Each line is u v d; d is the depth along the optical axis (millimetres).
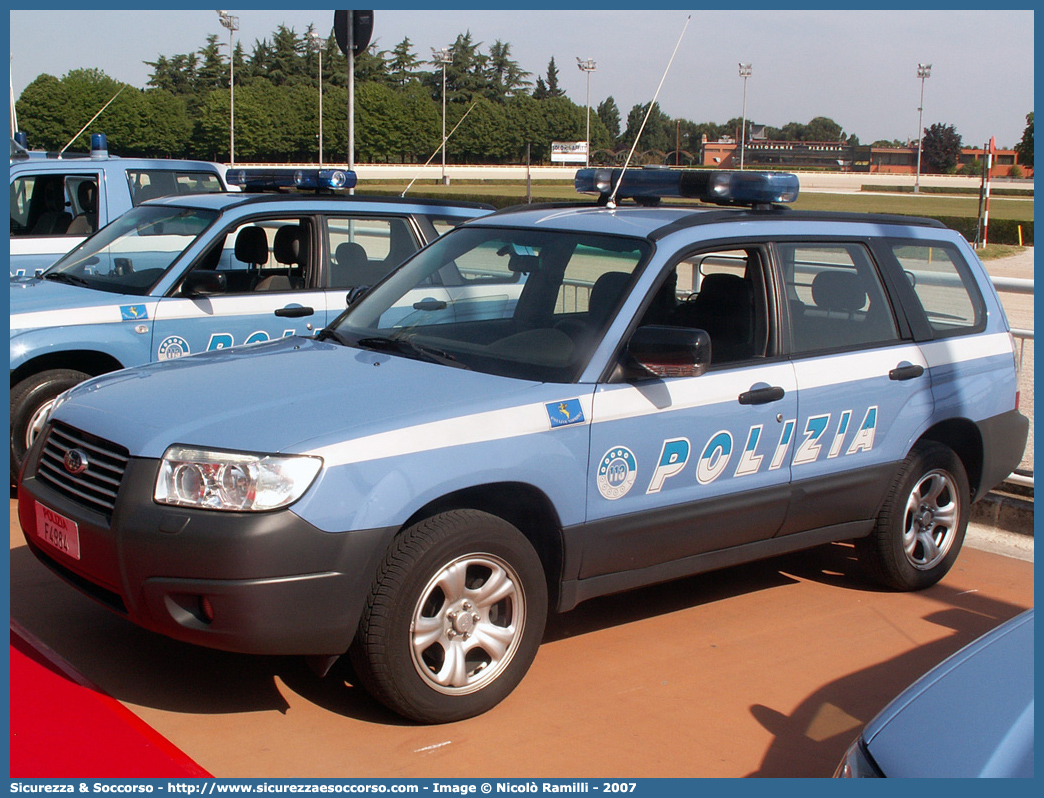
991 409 5492
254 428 3494
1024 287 6492
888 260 5191
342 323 4828
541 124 83625
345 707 3797
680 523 4250
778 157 125125
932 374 5176
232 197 7105
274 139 78562
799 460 4660
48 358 6098
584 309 4258
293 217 6973
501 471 3684
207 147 77688
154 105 73625
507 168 79000
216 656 4176
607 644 4512
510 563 3744
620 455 4027
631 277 4234
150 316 6254
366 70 92125
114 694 3812
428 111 81125
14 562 5066
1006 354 5641
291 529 3289
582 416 3906
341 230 7125
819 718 3912
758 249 4664
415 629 3523
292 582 3299
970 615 5047
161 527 3330
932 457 5199
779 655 4469
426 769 3404
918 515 5246
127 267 6691
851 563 5805
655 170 5125
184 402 3768
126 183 10164
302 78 93250
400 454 3494
